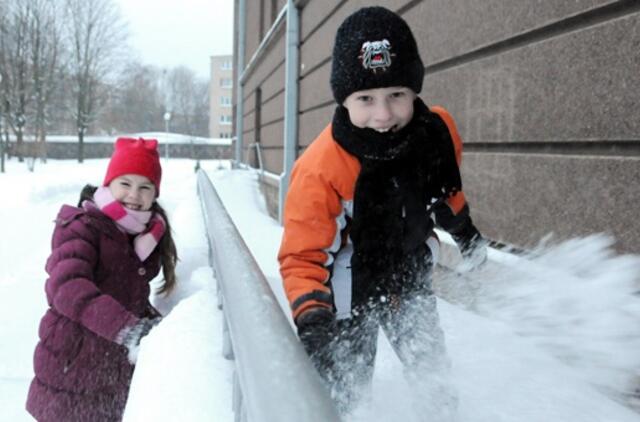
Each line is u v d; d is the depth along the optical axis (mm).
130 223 2520
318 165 1674
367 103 1641
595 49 2203
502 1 2865
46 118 47250
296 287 1616
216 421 1413
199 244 4359
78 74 51438
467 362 1764
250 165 15227
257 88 13688
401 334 1736
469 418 1530
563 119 2396
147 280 2668
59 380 2271
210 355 1821
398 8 4227
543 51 2531
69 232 2350
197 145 73688
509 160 2814
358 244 1681
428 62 3766
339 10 5805
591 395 1641
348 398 1571
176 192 14164
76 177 23859
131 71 66000
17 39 44188
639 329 1770
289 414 711
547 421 1502
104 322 2160
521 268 2184
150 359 1842
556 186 2451
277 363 853
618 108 2082
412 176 1678
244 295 1229
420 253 1814
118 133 77812
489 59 3004
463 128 3303
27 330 3855
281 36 9812
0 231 8961
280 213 7984
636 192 1995
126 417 1512
